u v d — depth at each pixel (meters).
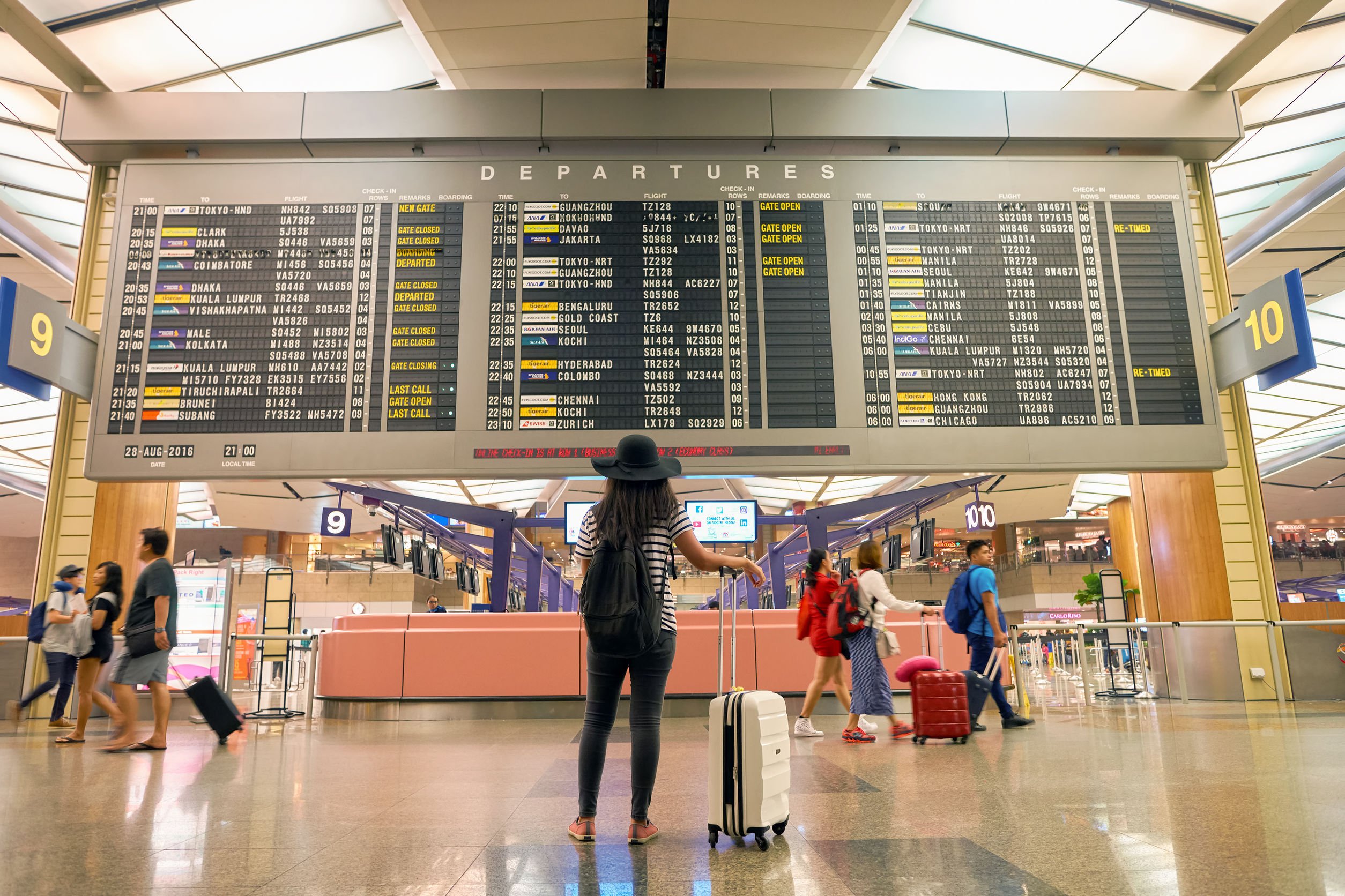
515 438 7.12
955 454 7.18
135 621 5.67
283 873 2.43
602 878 2.38
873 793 3.68
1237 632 8.57
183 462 6.98
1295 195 11.80
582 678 8.22
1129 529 23.56
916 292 7.51
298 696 11.75
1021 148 8.31
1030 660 23.64
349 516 14.68
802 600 6.50
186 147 7.99
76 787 4.05
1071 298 7.53
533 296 7.41
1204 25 8.00
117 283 7.30
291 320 7.30
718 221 7.62
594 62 8.17
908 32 8.26
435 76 8.62
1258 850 2.53
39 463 23.56
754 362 7.32
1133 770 4.14
